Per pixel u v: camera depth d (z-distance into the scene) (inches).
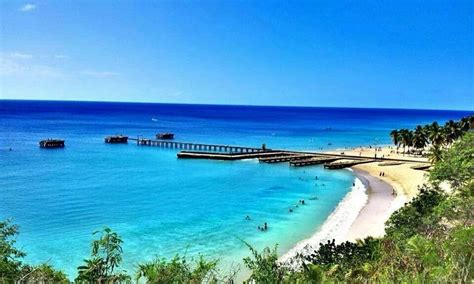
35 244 1266.0
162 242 1328.7
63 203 1796.3
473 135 1430.9
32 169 2640.3
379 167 2883.9
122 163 3024.1
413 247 559.8
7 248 573.6
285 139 5132.9
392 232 981.8
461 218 850.1
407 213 1054.4
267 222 1582.2
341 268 663.8
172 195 2032.5
